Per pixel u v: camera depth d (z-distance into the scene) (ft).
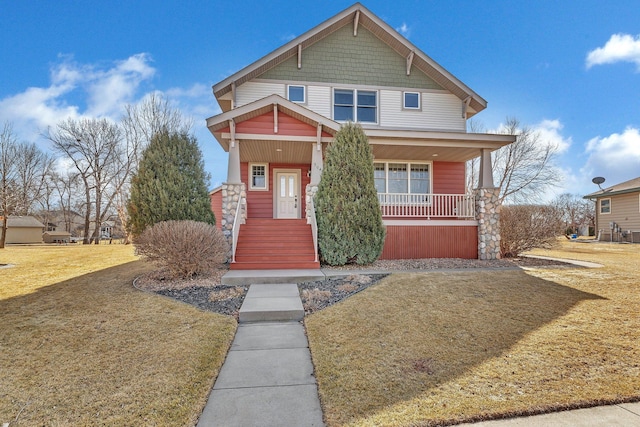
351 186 27.43
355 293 19.12
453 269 26.37
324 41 41.63
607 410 8.04
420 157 41.34
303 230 32.07
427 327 13.75
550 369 10.03
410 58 42.06
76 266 29.32
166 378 9.80
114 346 12.02
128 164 86.63
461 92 43.04
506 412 7.91
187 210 28.91
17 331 13.38
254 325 15.15
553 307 15.93
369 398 8.69
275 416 8.02
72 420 7.84
